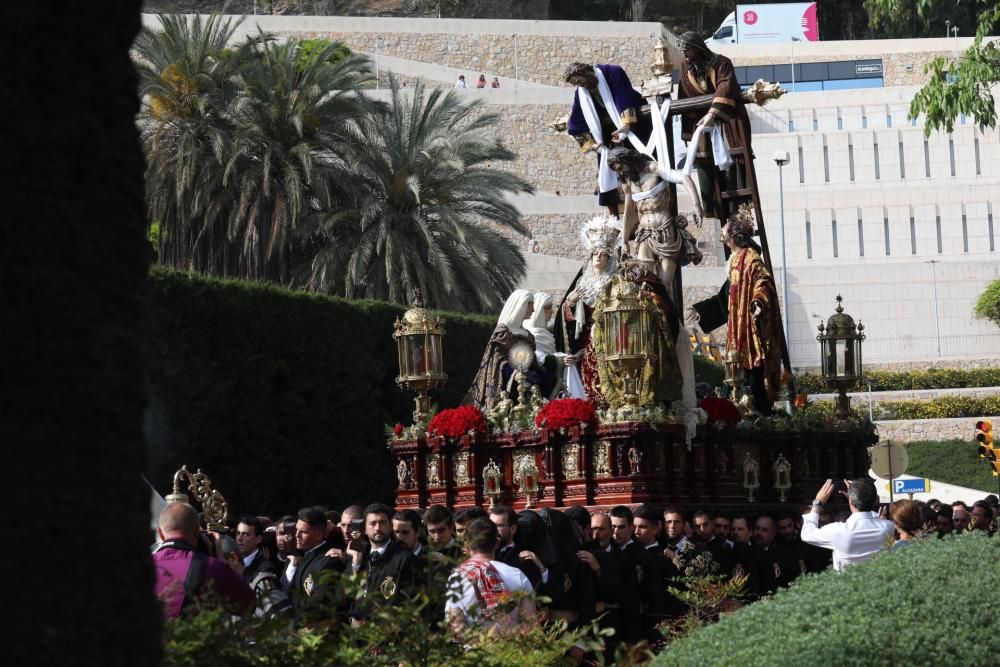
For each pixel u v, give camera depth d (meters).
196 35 60.41
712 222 110.00
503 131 108.56
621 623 17.36
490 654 9.36
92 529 5.47
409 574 14.31
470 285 62.34
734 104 27.02
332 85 62.88
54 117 5.49
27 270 5.36
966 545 10.78
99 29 5.68
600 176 28.55
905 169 122.94
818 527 17.12
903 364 112.50
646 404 23.42
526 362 27.50
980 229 119.75
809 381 101.50
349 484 43.66
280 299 41.09
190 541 11.52
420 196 62.06
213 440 38.25
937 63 33.41
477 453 25.53
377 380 45.09
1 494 5.26
